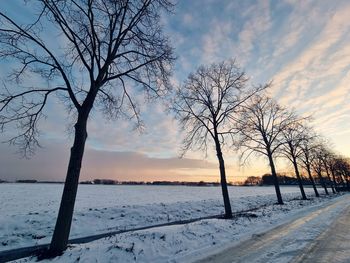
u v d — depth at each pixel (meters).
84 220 18.47
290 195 59.50
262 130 31.72
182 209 26.88
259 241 11.28
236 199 40.28
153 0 11.92
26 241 13.85
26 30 10.46
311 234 12.38
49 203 35.12
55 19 10.44
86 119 10.38
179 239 11.18
